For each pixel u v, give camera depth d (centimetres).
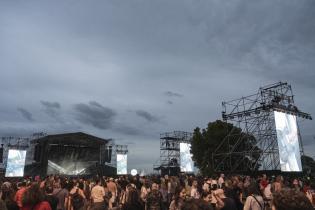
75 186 1379
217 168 3762
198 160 4700
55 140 4972
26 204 592
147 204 1177
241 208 1213
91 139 5234
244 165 3762
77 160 5103
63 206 1259
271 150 3284
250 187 870
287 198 262
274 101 3089
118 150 6116
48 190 1224
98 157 5259
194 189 1469
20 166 5197
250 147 3684
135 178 2030
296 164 2980
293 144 3030
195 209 364
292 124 3098
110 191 1605
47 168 4856
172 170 5656
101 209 965
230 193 1241
